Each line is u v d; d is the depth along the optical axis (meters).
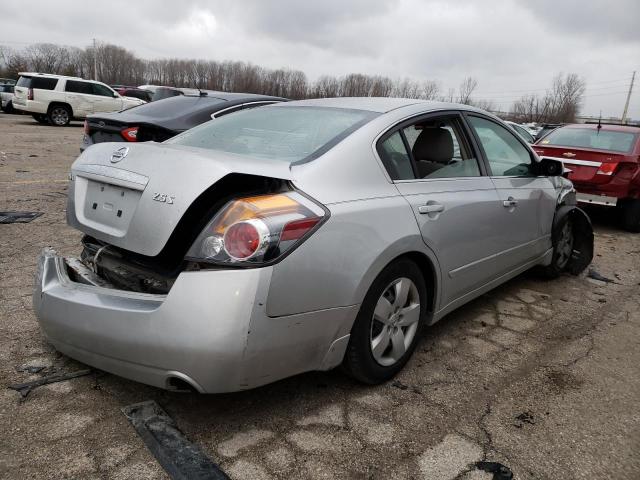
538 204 4.04
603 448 2.38
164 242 2.12
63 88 19.19
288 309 2.13
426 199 2.83
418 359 3.13
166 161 2.26
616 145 7.39
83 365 2.79
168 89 11.88
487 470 2.19
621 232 7.32
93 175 2.49
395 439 2.35
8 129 17.03
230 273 2.01
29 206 6.25
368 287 2.43
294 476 2.09
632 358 3.30
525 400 2.74
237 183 2.18
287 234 2.10
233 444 2.25
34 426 2.29
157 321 2.05
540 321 3.85
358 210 2.39
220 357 2.00
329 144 2.57
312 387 2.73
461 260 3.13
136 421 2.34
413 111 3.04
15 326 3.16
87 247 2.72
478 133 3.55
